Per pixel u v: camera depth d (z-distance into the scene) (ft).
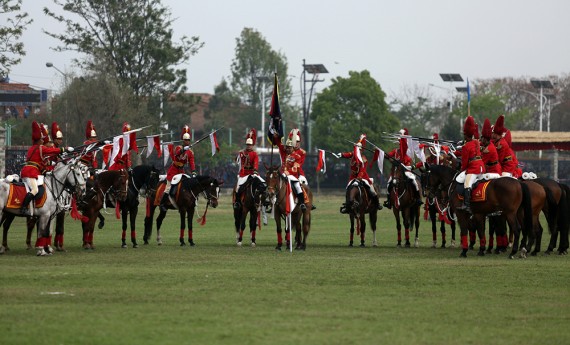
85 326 142.41
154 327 142.31
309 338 135.33
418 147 301.02
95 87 607.78
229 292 177.78
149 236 299.99
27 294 173.06
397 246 299.99
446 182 270.67
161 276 201.16
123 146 278.67
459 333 140.97
